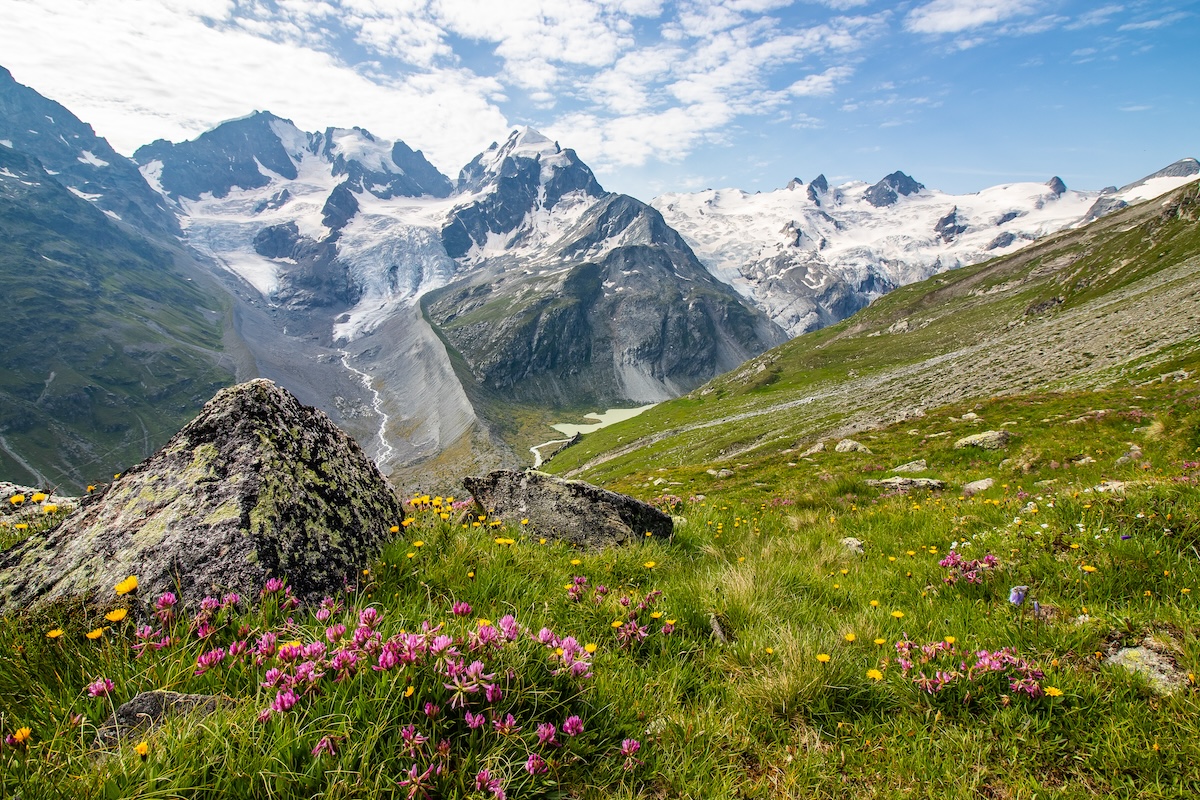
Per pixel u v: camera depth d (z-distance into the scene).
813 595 6.76
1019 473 22.47
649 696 4.17
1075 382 51.81
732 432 122.88
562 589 5.61
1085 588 5.52
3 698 3.35
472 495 10.06
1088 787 3.41
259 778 2.72
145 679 3.38
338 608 4.37
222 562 4.57
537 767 3.08
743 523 11.44
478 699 3.34
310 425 6.52
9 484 8.80
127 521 5.00
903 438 37.47
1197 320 55.06
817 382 172.12
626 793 3.28
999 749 3.75
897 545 9.08
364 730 3.00
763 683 4.41
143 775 2.61
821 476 29.69
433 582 5.17
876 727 4.07
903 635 5.29
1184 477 8.02
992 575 6.26
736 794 3.48
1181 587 5.09
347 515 5.81
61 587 4.60
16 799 2.41
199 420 5.78
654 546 8.16
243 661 3.48
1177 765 3.36
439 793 2.86
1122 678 4.02
